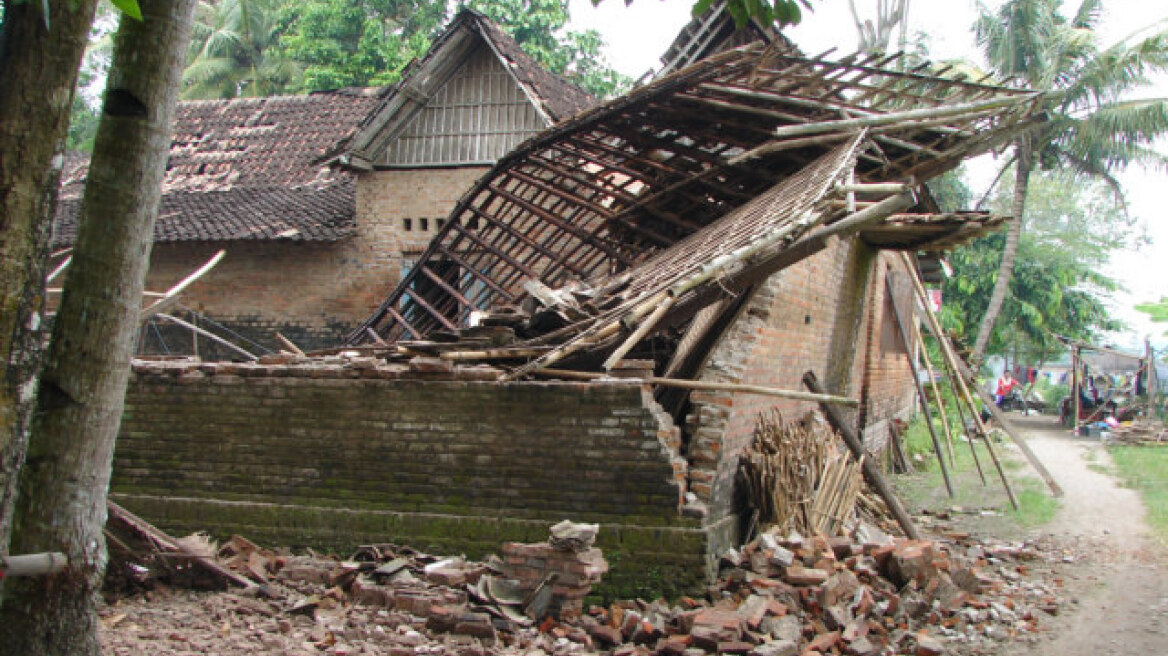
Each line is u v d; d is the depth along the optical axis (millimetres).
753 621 6664
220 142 20344
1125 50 23375
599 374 7754
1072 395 31141
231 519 8352
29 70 4008
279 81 29312
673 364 9000
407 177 16688
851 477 9664
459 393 7852
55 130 4113
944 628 7773
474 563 7328
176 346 17312
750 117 10680
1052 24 24953
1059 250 36188
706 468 7980
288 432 8336
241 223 16734
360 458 8117
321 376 8258
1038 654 7246
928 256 16203
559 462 7617
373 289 16750
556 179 13250
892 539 9398
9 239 3992
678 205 11789
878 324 15797
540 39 25812
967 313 35719
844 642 6867
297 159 19375
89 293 4629
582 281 11445
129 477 8789
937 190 32875
